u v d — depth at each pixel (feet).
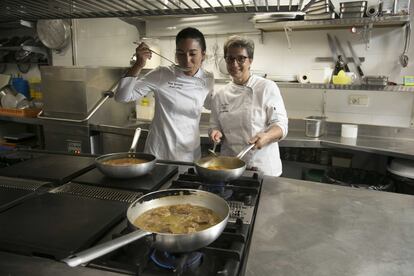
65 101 9.27
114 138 8.96
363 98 8.25
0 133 11.37
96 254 1.92
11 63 12.58
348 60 8.30
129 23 9.77
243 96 5.73
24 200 3.29
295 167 9.15
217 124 6.20
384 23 7.31
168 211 2.91
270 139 4.97
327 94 8.60
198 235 2.18
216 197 2.99
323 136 8.14
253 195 3.58
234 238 2.57
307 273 2.23
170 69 5.93
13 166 4.37
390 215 3.16
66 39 11.35
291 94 8.95
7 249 2.46
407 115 7.94
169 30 9.76
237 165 4.14
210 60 9.57
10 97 11.64
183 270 2.22
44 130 9.70
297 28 8.19
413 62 7.70
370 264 2.34
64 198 3.36
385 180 7.11
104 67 9.41
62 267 2.25
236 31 9.04
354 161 8.53
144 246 2.33
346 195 3.67
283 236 2.73
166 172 4.20
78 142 9.30
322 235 2.76
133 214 2.75
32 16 4.98
